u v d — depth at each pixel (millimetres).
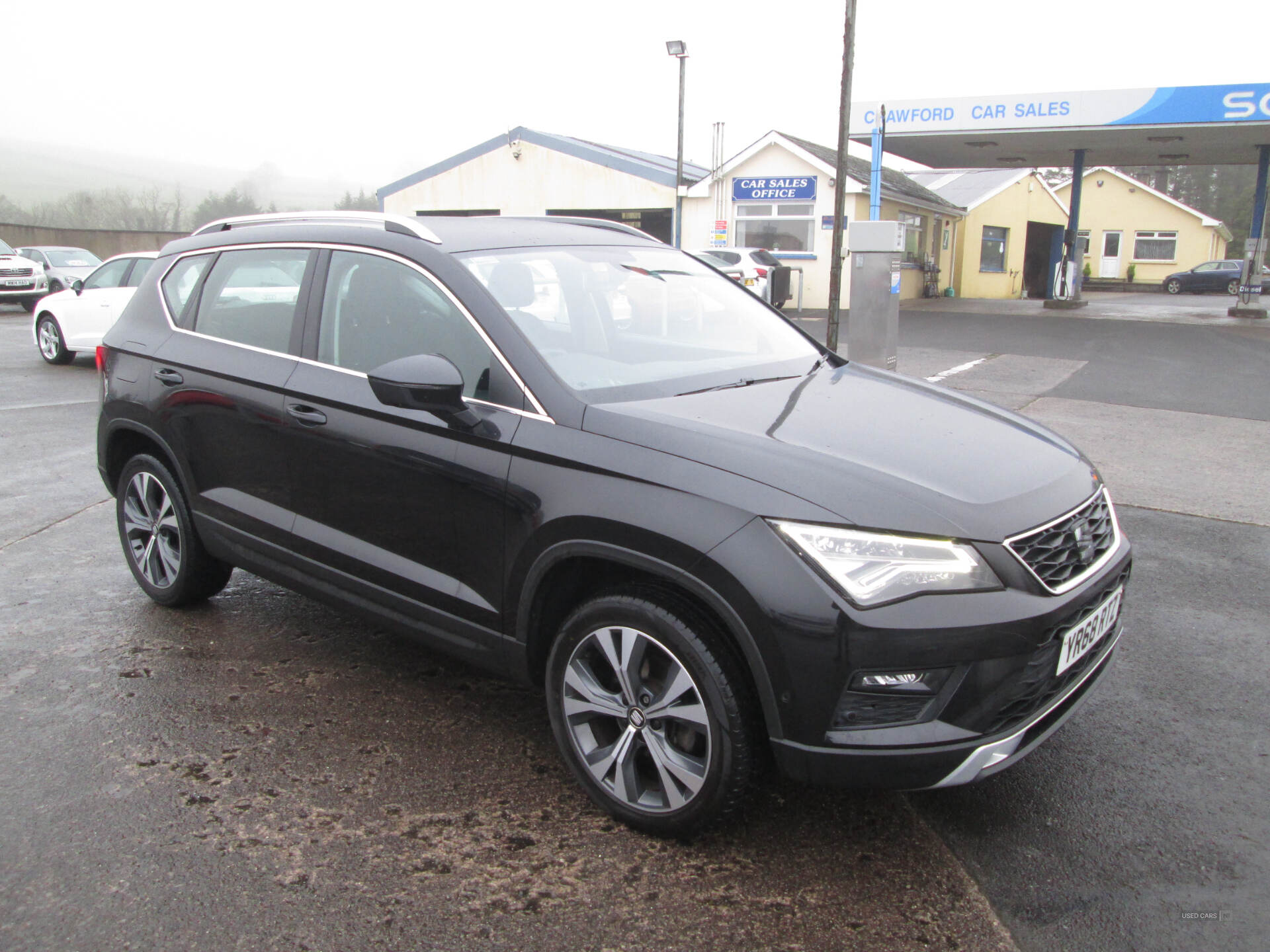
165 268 4363
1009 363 13195
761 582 2373
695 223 25453
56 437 8328
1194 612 4426
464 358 3086
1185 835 2760
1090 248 44469
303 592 3615
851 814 2871
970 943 2334
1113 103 19938
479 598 3020
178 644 4062
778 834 2771
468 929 2381
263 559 3738
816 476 2496
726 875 2584
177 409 3973
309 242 3676
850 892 2518
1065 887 2539
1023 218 36281
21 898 2480
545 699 3248
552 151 26469
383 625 3352
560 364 2992
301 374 3512
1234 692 3645
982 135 21812
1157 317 22375
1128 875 2586
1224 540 5484
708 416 2824
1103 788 3002
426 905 2465
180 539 4176
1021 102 20688
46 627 4227
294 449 3506
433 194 28266
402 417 3145
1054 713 2605
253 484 3734
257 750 3215
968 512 2459
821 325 19000
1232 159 25859
